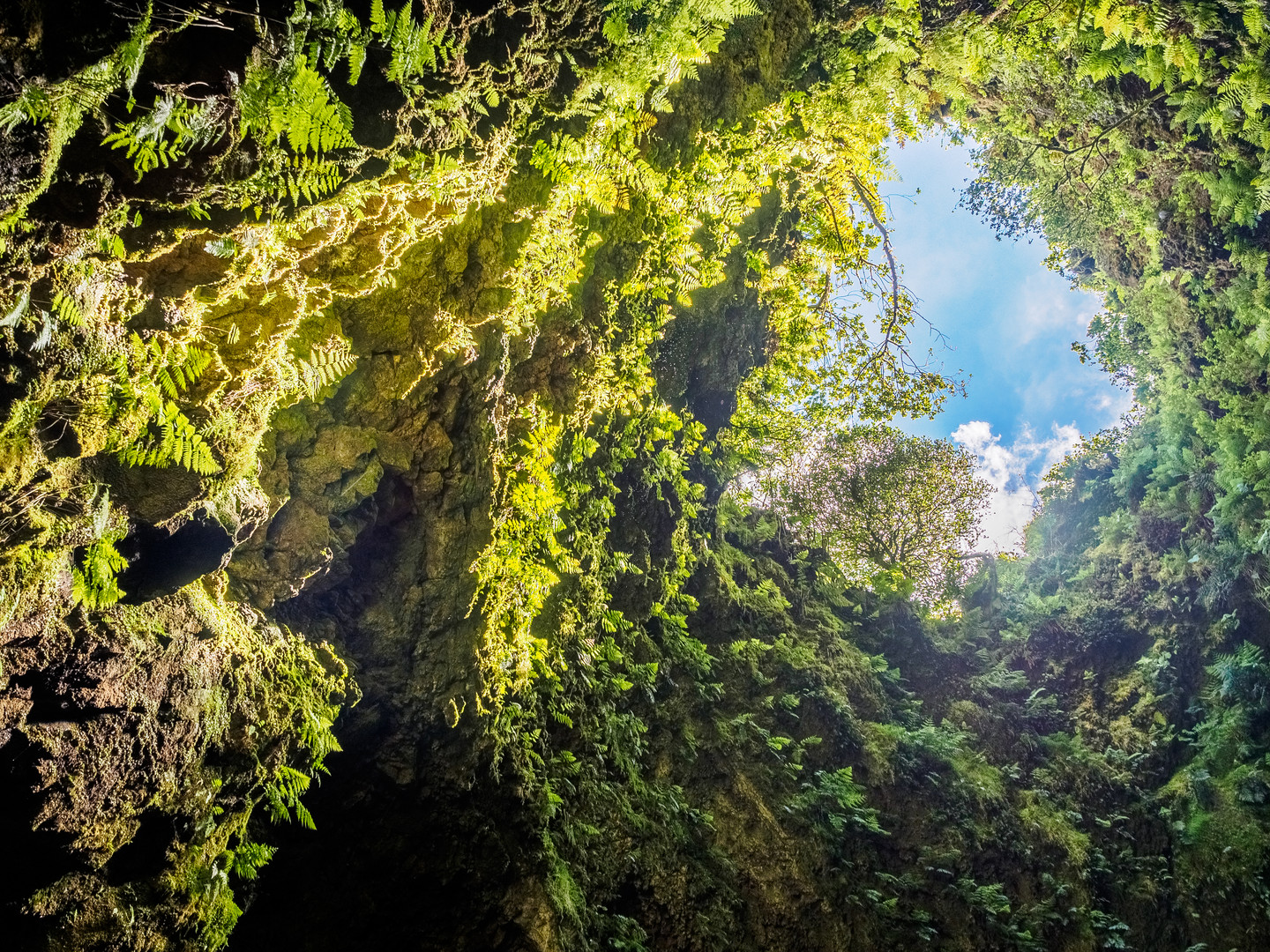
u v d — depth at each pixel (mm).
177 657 3844
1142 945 11836
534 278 6008
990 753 14109
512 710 6590
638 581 9680
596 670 8461
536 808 6715
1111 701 14750
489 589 6184
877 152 8969
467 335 5449
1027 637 16016
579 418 7625
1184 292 11953
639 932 7430
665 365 9492
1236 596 13508
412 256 4863
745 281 9852
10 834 3168
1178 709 13961
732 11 4426
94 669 3389
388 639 5648
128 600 3621
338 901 5250
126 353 3070
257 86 2615
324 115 2684
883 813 12023
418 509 5680
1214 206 9781
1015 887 12133
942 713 14594
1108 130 9148
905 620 15695
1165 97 8812
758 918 9297
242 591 4547
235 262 3561
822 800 11031
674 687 10109
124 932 3652
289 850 4988
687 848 8914
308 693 4809
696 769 9914
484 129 4465
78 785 3336
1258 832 11859
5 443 2686
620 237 7273
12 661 3092
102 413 2996
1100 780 13688
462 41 3785
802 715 12016
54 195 2588
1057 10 6699
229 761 4211
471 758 6078
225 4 2562
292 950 4957
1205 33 6625
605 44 4617
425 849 5758
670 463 9992
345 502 4980
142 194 2859
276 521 4684
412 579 5738
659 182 6383
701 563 11719
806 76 8242
